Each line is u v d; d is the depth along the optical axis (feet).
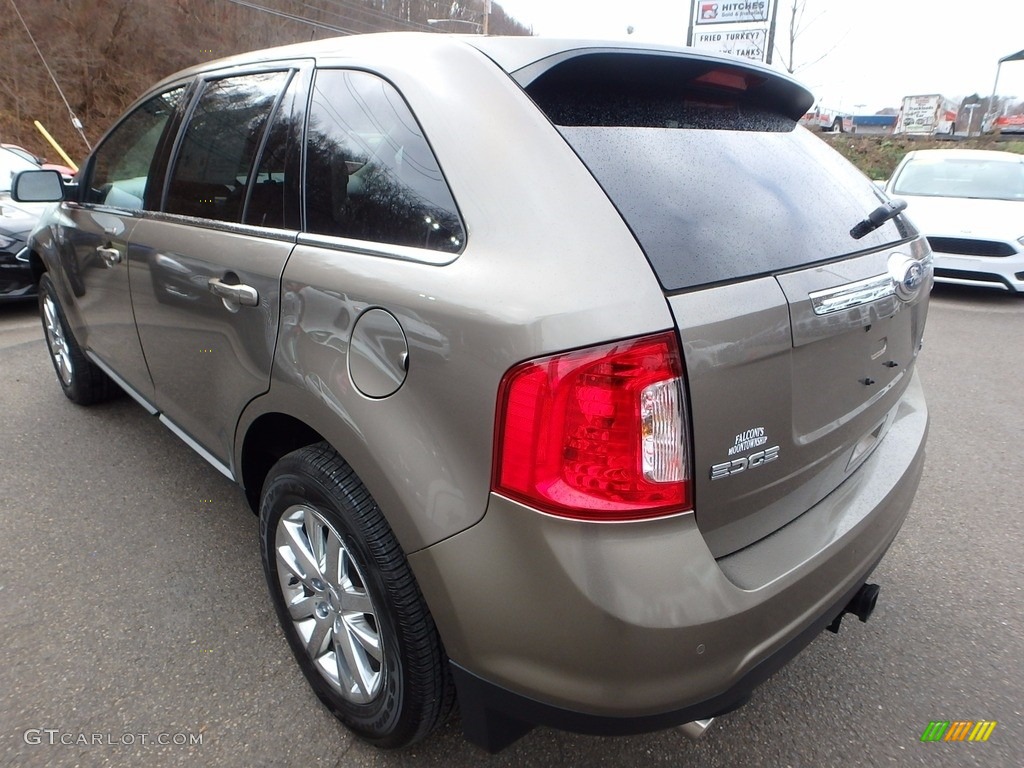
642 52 5.74
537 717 4.92
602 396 4.41
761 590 4.99
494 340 4.61
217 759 6.33
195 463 11.46
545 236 4.74
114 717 6.72
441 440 4.92
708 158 5.83
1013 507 10.96
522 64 5.48
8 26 69.56
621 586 4.48
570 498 4.50
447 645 5.18
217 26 89.56
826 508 6.10
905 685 7.43
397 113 5.82
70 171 31.30
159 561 9.00
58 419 12.96
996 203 25.32
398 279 5.28
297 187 6.61
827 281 5.61
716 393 4.73
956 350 19.22
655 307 4.51
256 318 6.57
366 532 5.47
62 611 8.07
